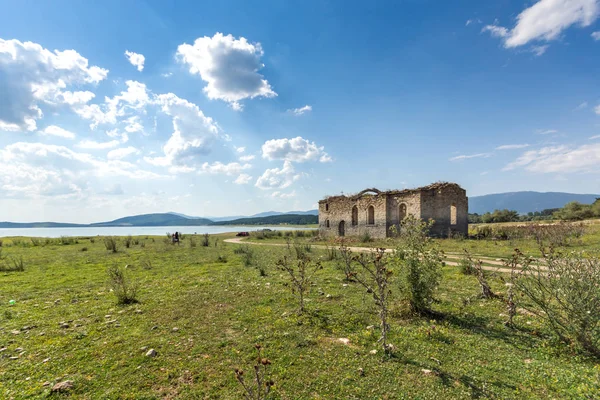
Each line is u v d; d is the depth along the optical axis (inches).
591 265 242.5
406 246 330.3
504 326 284.0
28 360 231.8
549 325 263.9
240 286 464.4
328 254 770.2
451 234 1279.5
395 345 247.4
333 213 1795.0
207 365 221.5
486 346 243.3
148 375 208.7
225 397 183.0
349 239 1380.4
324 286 453.7
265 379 198.7
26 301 404.2
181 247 1194.0
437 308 338.0
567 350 231.8
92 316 336.2
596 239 944.9
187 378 205.0
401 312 318.3
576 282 235.9
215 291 435.2
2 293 448.5
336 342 257.3
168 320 317.4
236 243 1470.2
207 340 265.1
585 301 228.4
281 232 2224.4
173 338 270.1
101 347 252.8
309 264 635.5
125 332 286.4
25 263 764.6
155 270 639.8
